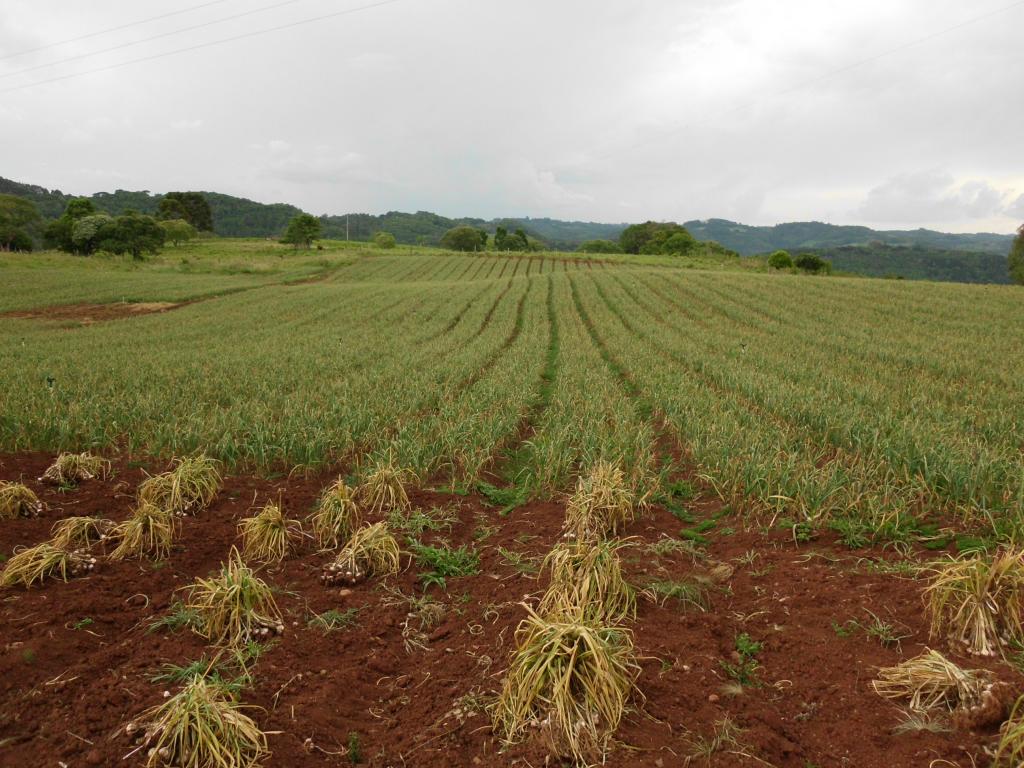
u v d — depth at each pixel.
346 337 22.28
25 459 8.30
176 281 45.84
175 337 22.11
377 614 5.00
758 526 6.33
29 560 5.28
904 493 6.63
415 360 17.09
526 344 20.94
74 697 3.83
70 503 7.03
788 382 13.39
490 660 4.25
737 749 3.33
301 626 4.82
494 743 3.48
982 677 3.57
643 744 3.38
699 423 9.45
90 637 4.52
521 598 5.08
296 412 10.27
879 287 38.31
